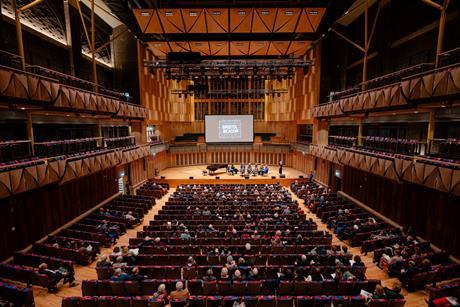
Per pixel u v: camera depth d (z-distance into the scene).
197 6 14.05
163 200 18.67
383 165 12.16
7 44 11.23
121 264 8.12
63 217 12.38
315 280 7.23
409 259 8.24
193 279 7.60
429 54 13.16
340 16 15.55
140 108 19.56
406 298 7.44
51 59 14.12
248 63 17.09
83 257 9.29
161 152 27.00
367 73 18.39
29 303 6.61
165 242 10.32
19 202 9.84
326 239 10.51
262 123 31.05
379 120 15.19
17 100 8.84
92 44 14.46
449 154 10.02
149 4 14.84
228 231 10.91
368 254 10.35
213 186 20.12
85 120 15.55
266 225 11.54
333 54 20.95
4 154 9.62
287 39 17.80
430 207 10.48
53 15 14.48
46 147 11.27
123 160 16.81
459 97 8.52
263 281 7.24
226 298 6.11
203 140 30.12
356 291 6.99
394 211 12.79
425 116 11.79
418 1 13.83
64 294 7.66
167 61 17.28
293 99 26.55
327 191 19.55
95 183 15.33
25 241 10.11
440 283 8.05
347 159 15.71
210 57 21.33
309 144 23.11
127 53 20.48
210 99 30.69
